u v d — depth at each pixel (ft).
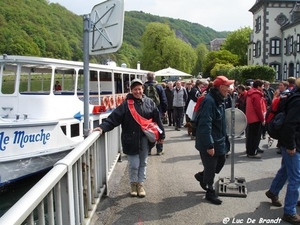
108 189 18.61
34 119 27.61
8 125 23.70
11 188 25.38
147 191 18.66
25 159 24.79
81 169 12.59
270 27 159.22
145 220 14.78
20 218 6.42
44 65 28.89
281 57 158.30
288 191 14.62
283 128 14.15
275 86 91.91
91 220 14.42
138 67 70.54
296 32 141.59
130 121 16.71
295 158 14.33
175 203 16.81
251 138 27.61
